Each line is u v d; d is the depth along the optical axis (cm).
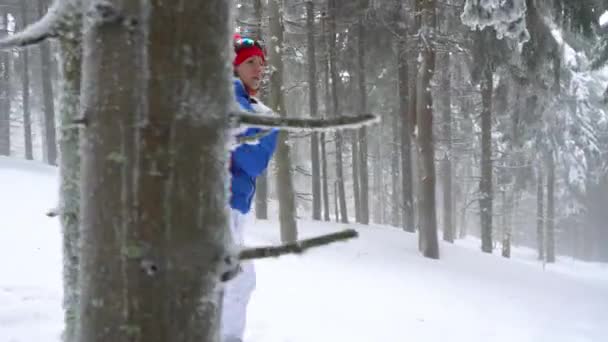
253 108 274
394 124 2211
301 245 106
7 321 349
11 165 1648
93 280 98
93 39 100
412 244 1292
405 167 1786
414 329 506
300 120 108
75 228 204
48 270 479
